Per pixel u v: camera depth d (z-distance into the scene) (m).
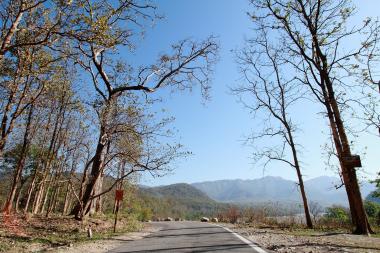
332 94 19.55
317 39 20.06
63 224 20.16
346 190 19.17
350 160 17.62
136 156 22.17
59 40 12.84
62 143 28.39
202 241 13.95
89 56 22.09
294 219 29.72
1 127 19.12
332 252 10.48
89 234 16.36
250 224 30.28
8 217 20.19
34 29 12.53
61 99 24.19
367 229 18.17
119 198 20.31
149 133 21.84
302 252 10.47
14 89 17.44
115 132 21.75
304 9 20.70
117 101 22.12
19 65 14.32
